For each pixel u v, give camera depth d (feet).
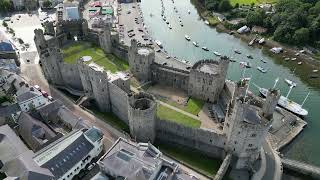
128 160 397.60
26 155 420.36
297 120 573.74
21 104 516.73
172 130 482.28
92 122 517.14
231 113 426.10
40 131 478.18
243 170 461.78
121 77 551.59
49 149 423.23
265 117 429.79
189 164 457.68
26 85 554.87
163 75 589.73
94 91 547.49
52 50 565.94
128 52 602.85
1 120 499.92
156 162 393.50
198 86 547.49
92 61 633.20
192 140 477.36
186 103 552.00
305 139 544.21
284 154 513.45
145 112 443.73
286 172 480.64
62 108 525.75
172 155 473.67
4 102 533.14
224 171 434.30
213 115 523.70
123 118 538.06
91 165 445.37
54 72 593.42
